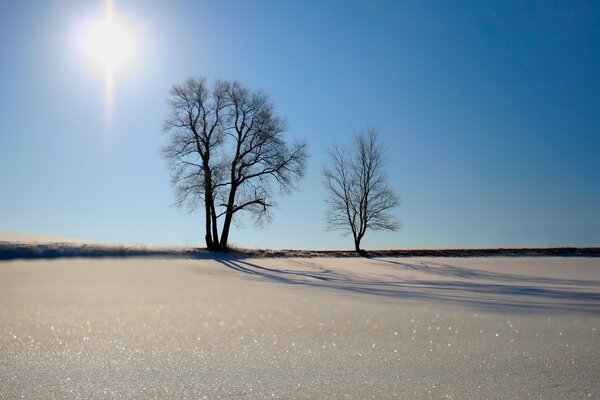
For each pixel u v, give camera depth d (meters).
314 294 13.24
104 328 7.41
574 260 38.41
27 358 5.86
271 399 4.72
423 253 42.62
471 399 4.79
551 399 4.81
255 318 8.49
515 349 6.55
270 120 37.72
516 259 39.03
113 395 4.76
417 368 5.70
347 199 44.16
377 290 15.33
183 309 9.48
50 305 9.98
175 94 37.25
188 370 5.50
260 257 34.72
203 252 34.41
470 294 14.72
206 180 35.78
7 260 24.64
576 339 7.20
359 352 6.31
